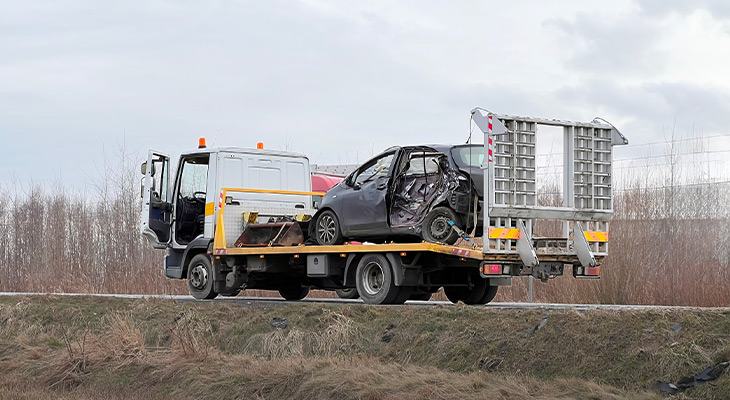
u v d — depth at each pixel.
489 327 10.75
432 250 13.25
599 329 9.87
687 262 18.70
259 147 18.86
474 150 13.69
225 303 14.59
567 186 13.65
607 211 13.87
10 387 12.58
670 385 8.69
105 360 13.02
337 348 11.85
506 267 13.18
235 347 12.95
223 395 11.04
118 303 16.02
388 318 12.00
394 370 10.50
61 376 12.84
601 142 13.99
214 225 17.61
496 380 9.57
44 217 29.80
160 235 18.66
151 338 13.90
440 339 10.99
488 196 12.77
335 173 26.08
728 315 9.37
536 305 14.12
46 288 25.44
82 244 27.14
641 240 19.14
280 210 18.23
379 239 15.05
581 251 13.63
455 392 9.27
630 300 18.34
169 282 23.45
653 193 20.38
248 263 16.73
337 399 10.02
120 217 27.48
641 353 9.22
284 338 12.41
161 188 18.80
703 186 19.98
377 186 14.65
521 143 13.12
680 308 10.30
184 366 12.16
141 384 12.20
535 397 8.90
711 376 8.52
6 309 16.55
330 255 14.98
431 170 14.00
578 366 9.52
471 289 15.51
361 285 14.40
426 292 14.91
